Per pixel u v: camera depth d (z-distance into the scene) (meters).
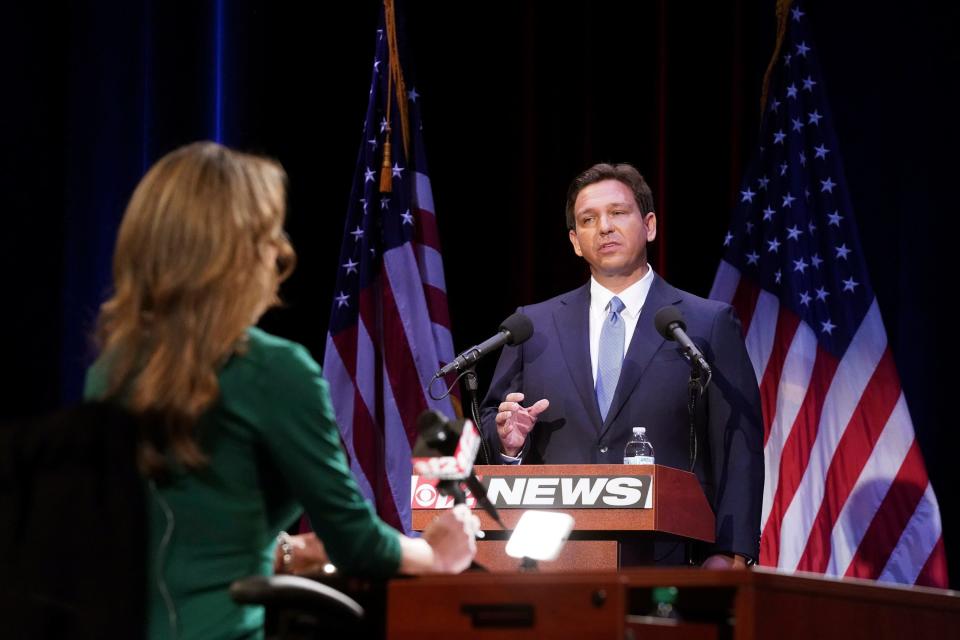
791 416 16.72
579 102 18.89
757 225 17.56
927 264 17.55
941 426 17.17
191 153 7.14
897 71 18.09
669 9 18.75
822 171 17.34
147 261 6.86
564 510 10.66
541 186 18.80
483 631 6.84
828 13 18.55
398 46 18.06
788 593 7.12
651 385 12.54
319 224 18.70
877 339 16.66
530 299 18.45
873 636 7.62
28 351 16.44
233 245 6.89
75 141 17.16
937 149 17.70
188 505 6.67
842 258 17.03
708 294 18.34
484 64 19.11
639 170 18.64
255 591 6.47
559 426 12.69
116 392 6.75
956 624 8.19
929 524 15.95
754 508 11.91
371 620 7.71
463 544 7.61
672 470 10.82
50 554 6.34
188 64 18.11
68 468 6.48
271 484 7.02
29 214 16.62
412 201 17.75
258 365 6.89
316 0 19.08
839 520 16.27
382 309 17.31
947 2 17.89
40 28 16.97
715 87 18.67
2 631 6.25
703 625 7.55
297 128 18.75
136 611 6.33
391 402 16.91
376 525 7.09
